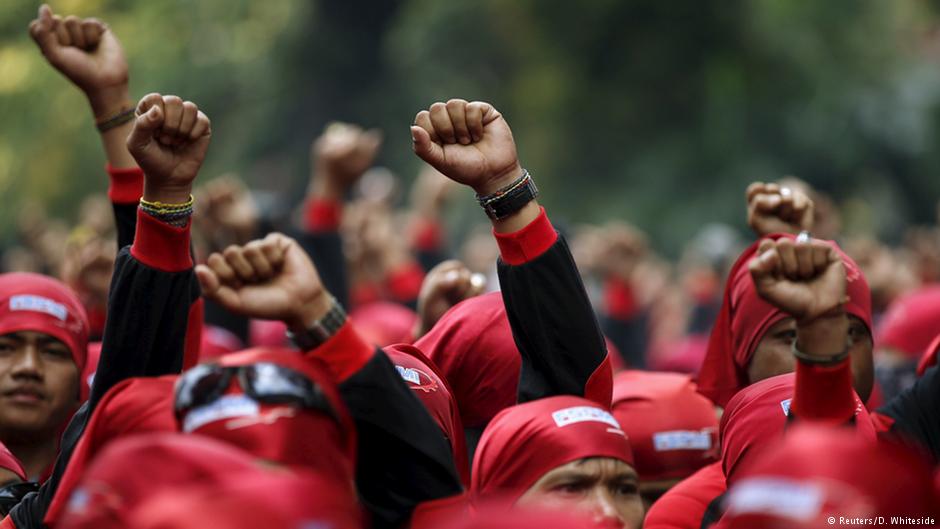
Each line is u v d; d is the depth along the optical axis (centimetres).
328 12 3659
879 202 3434
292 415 355
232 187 908
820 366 413
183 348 442
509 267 466
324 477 353
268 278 383
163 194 433
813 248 406
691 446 595
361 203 1169
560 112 3481
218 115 3612
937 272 1322
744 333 554
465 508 401
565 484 442
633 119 3441
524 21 3534
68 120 3092
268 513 305
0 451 532
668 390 610
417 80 3625
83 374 607
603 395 475
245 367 360
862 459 307
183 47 3444
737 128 3328
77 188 3122
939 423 508
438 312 627
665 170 3319
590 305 472
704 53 3428
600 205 3344
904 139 3456
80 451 384
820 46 3488
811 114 3372
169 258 436
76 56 518
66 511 341
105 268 753
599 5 3438
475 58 3641
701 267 1562
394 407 394
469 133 459
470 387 551
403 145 3569
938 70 3859
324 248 866
